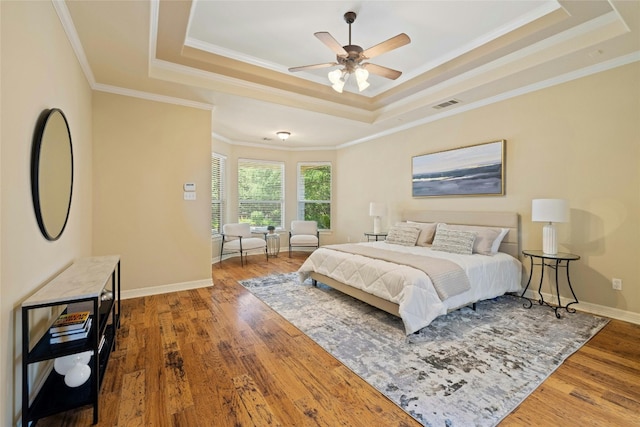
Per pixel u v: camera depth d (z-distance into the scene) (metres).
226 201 6.31
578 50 2.69
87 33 2.39
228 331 2.65
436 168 4.60
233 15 2.63
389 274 2.79
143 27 2.32
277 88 3.98
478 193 4.03
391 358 2.18
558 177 3.29
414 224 4.54
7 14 1.36
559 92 3.27
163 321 2.88
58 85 2.09
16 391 1.44
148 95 3.62
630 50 2.69
